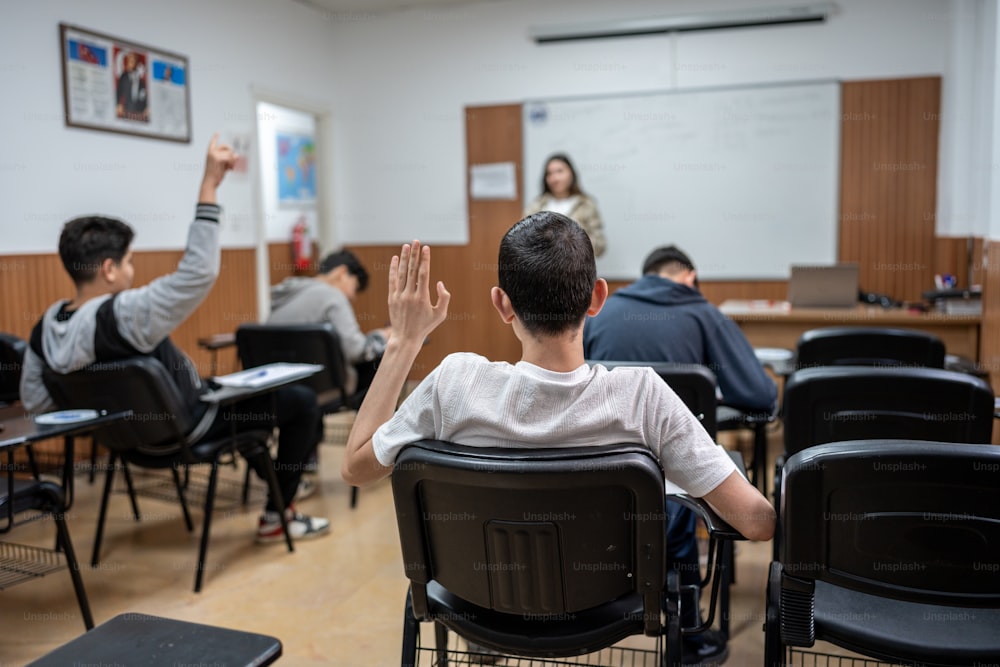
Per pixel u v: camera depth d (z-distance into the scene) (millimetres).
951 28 4906
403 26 5969
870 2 5023
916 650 1202
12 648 2137
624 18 5500
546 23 5652
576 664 1251
